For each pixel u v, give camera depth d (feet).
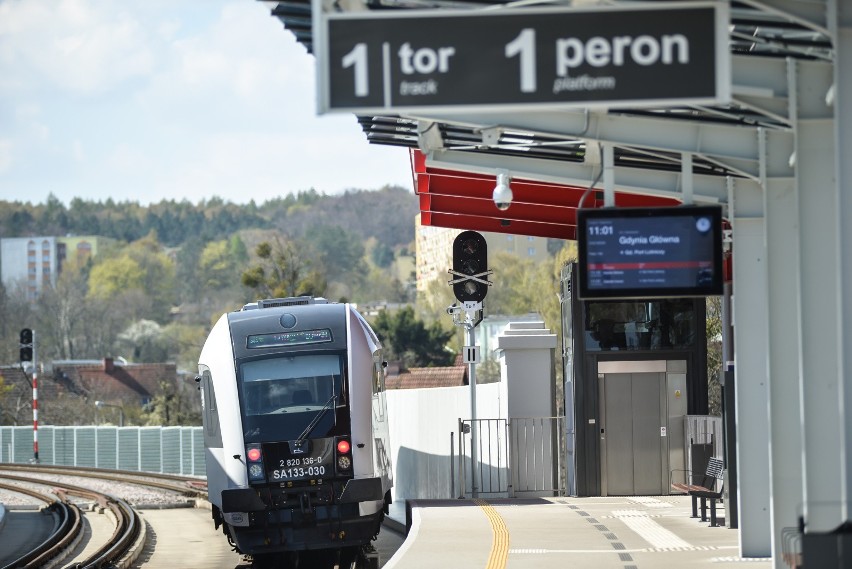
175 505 391.04
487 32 97.09
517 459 247.70
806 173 112.27
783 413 133.39
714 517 180.45
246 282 643.04
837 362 111.75
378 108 97.14
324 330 209.05
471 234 256.73
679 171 159.74
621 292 120.88
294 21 118.83
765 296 147.64
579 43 96.58
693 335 231.71
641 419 231.50
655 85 96.12
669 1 96.07
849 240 98.12
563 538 170.91
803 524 92.99
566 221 228.22
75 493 442.50
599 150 153.07
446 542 168.86
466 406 270.05
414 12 97.09
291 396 203.21
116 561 217.77
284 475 199.31
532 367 249.55
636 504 214.28
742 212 149.38
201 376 212.84
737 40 116.57
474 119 132.36
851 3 97.76
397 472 343.67
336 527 199.41
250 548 198.80
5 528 318.45
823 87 111.86
